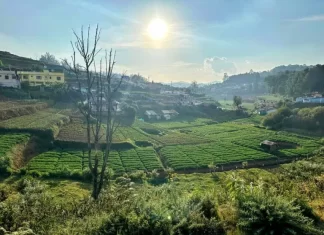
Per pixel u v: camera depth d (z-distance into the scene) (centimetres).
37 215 1212
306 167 2508
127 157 5541
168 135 8462
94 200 1507
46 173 4047
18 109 6650
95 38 1869
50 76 10256
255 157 6125
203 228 938
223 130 9700
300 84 14825
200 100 16925
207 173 5034
